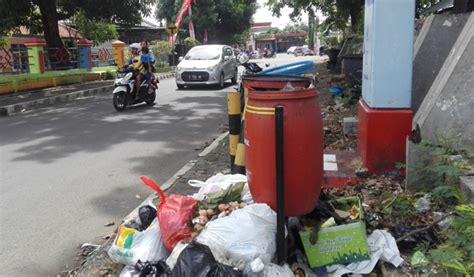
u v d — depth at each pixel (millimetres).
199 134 8758
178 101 13516
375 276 3248
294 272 3238
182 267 2836
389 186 4586
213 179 4094
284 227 3139
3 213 4961
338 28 23875
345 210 3713
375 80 4707
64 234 4465
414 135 4676
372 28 4668
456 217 3586
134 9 20172
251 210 3104
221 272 2793
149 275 3082
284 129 3102
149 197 5250
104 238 4348
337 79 12969
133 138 8430
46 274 3783
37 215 4902
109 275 3547
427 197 4129
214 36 47281
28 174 6312
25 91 15609
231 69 18516
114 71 21703
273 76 4020
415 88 5777
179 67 17016
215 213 3465
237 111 4934
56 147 7836
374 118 4758
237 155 4754
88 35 25391
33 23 20859
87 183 5891
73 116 11094
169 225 3311
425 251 3338
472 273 2955
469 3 5824
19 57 18391
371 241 3381
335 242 3268
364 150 4902
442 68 5016
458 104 4551
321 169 3289
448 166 4020
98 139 8391
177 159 6992
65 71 18703
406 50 4637
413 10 4555
